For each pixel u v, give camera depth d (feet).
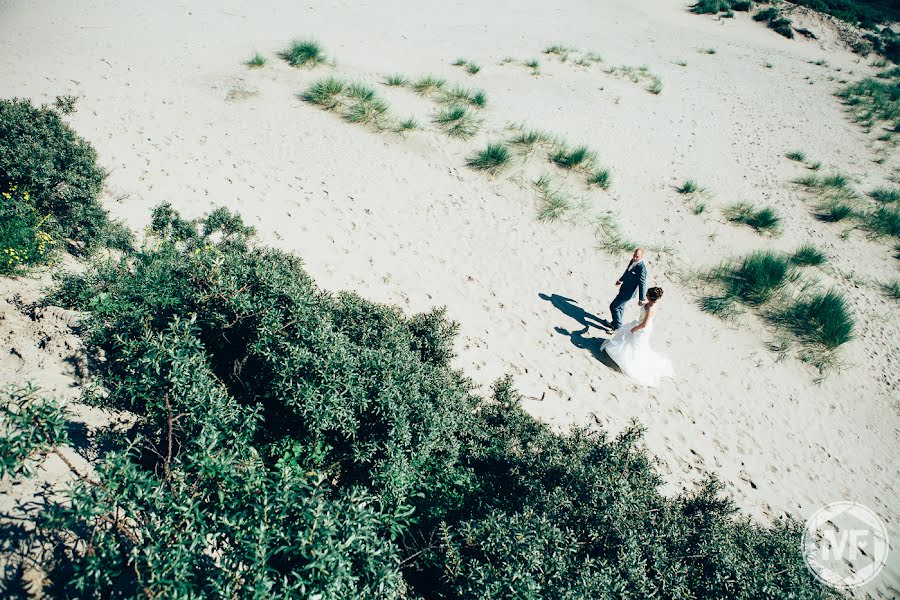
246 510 9.29
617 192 38.93
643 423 22.00
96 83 35.14
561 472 14.03
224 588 8.13
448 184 34.81
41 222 18.71
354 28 57.57
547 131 44.06
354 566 9.19
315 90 39.34
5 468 8.15
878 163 52.39
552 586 10.52
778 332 29.81
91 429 11.89
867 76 78.79
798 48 85.97
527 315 26.32
